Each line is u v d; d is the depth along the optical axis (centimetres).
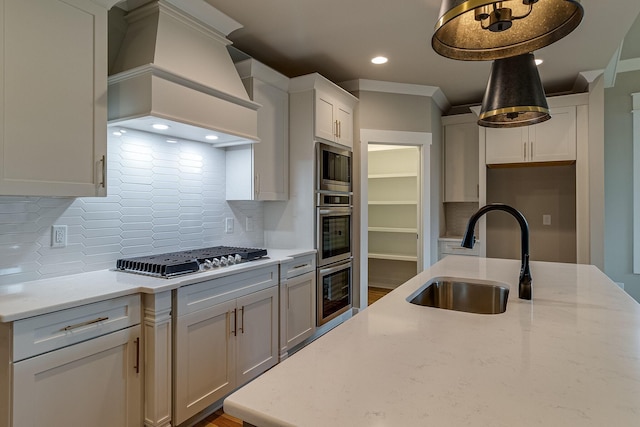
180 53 220
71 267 203
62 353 149
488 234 462
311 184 321
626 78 402
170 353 186
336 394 76
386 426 65
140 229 239
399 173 526
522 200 445
